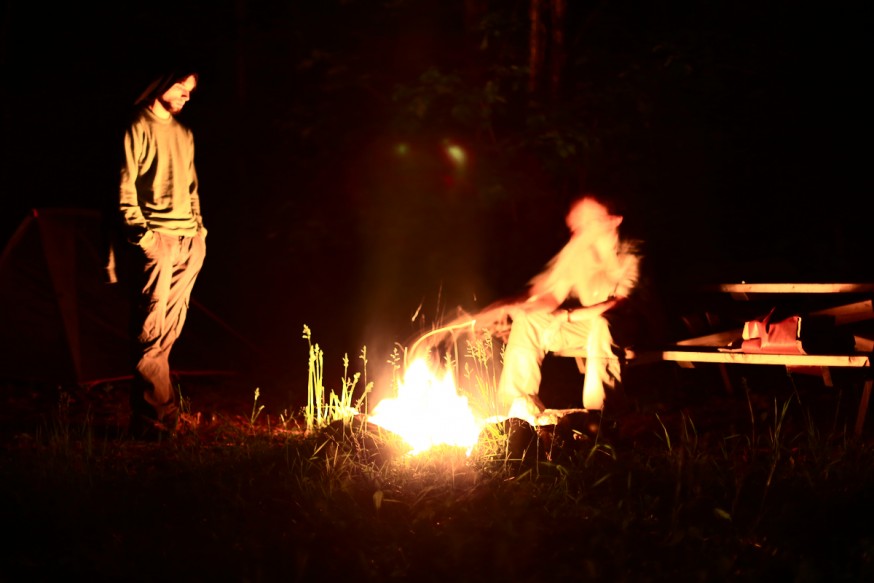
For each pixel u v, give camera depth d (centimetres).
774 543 404
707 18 992
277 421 681
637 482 488
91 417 687
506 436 530
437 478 491
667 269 951
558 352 676
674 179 960
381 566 391
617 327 637
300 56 1074
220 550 402
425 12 1011
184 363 869
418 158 960
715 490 473
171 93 600
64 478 487
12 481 480
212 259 1109
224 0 1131
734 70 967
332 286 1108
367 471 500
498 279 967
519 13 1012
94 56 1199
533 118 865
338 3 1047
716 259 991
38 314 815
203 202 1139
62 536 420
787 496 457
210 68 1131
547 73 923
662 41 908
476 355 701
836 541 404
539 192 921
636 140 930
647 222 930
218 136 1139
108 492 475
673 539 409
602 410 606
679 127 913
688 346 662
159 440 604
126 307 855
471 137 955
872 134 1006
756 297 751
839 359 571
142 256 598
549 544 412
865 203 1004
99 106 1183
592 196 668
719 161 962
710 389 772
